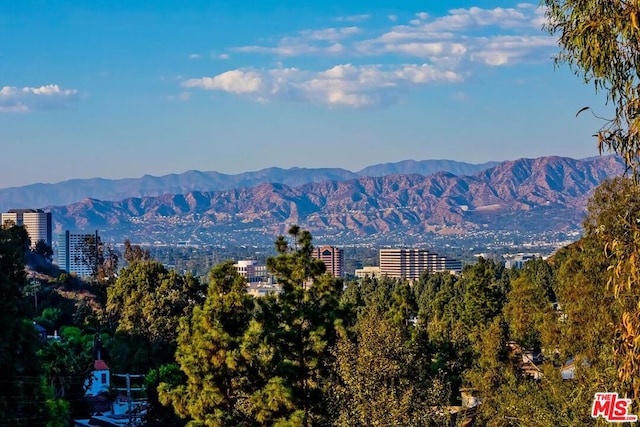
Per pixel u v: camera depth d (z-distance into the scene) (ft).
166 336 332.19
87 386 287.28
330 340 150.20
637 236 57.72
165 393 133.59
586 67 59.21
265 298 147.74
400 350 143.84
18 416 177.06
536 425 135.95
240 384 134.31
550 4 61.93
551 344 155.63
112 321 388.57
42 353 245.86
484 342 201.77
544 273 381.19
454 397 230.27
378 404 131.75
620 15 55.06
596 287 131.34
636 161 56.59
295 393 136.56
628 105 56.65
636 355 58.18
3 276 174.81
